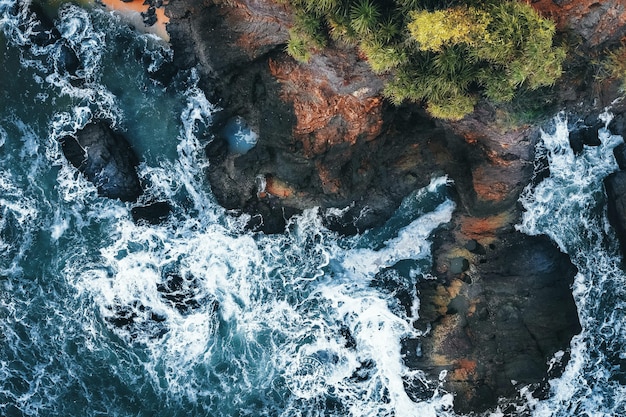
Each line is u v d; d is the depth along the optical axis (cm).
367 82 1266
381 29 1050
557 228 1556
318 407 1588
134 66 1548
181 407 1552
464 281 1566
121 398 1534
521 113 1237
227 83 1487
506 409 1505
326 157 1466
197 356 1576
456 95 1142
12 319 1518
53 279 1545
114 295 1558
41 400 1508
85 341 1539
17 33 1490
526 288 1514
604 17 1122
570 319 1504
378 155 1514
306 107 1371
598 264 1552
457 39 994
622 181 1485
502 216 1537
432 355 1555
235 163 1537
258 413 1575
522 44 1009
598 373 1518
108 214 1570
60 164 1534
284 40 1308
